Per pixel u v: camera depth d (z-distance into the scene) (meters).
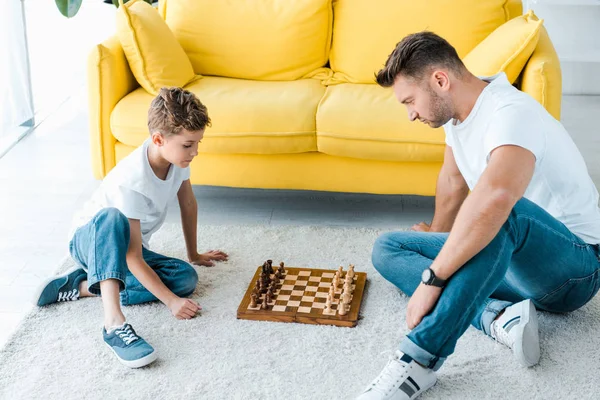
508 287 2.21
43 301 2.36
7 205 3.14
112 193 2.26
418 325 1.89
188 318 2.30
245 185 2.96
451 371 2.04
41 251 2.78
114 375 2.06
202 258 2.62
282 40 3.21
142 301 2.37
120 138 2.92
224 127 2.84
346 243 2.75
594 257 2.07
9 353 2.15
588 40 4.52
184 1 3.29
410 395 1.90
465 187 2.40
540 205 2.07
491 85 1.99
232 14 3.24
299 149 2.86
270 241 2.77
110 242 2.18
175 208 3.07
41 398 1.97
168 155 2.22
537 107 1.96
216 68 3.27
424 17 3.13
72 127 4.00
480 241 1.81
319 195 3.21
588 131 3.92
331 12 3.27
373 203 3.14
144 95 3.00
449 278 1.87
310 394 1.97
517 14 3.20
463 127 2.03
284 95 2.95
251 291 2.41
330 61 3.31
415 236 2.32
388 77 1.99
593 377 2.01
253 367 2.08
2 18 3.64
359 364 2.08
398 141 2.76
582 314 2.28
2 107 3.66
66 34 4.61
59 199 3.19
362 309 2.34
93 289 2.27
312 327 2.25
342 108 2.82
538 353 2.05
